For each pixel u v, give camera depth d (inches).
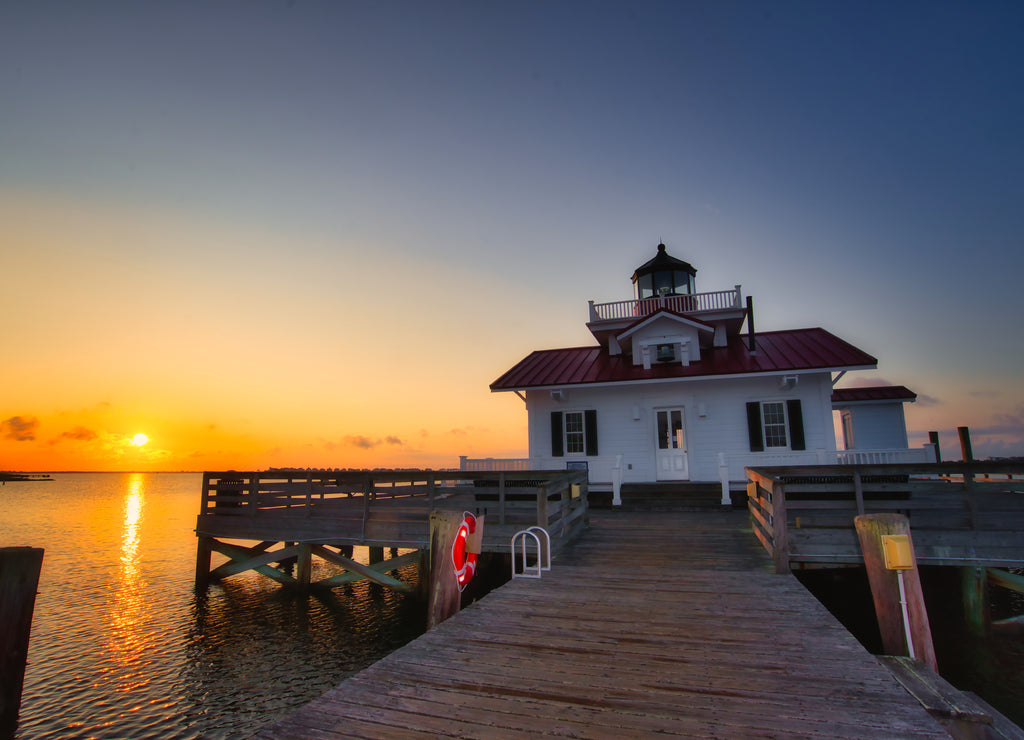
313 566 767.7
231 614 517.7
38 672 382.6
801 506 391.9
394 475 506.0
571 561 354.0
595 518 565.9
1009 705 302.0
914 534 348.2
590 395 784.3
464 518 267.3
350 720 142.9
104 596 591.5
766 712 147.1
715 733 135.9
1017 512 377.7
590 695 157.9
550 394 791.1
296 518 550.6
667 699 155.2
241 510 589.6
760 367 702.5
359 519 525.0
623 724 140.6
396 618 503.8
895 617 225.6
